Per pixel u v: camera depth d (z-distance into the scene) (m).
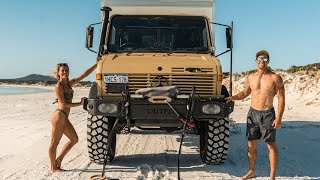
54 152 6.29
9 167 6.64
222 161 6.89
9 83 177.75
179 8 7.68
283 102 5.38
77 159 7.38
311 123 13.90
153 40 7.46
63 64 6.25
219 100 6.16
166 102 6.01
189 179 5.93
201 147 7.34
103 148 6.68
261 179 5.96
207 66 6.30
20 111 19.00
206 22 7.57
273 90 5.47
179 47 7.43
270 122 5.46
